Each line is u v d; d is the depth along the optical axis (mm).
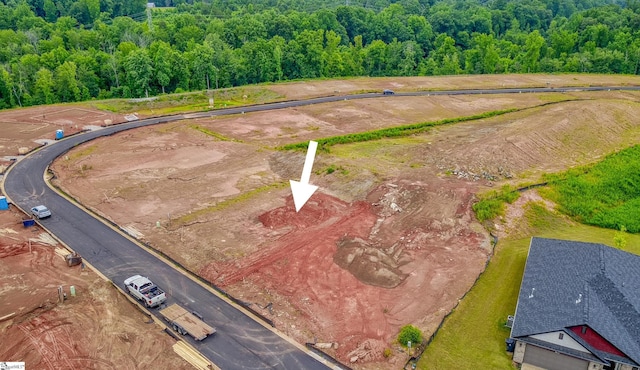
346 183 56219
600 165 63875
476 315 35938
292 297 36969
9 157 65438
